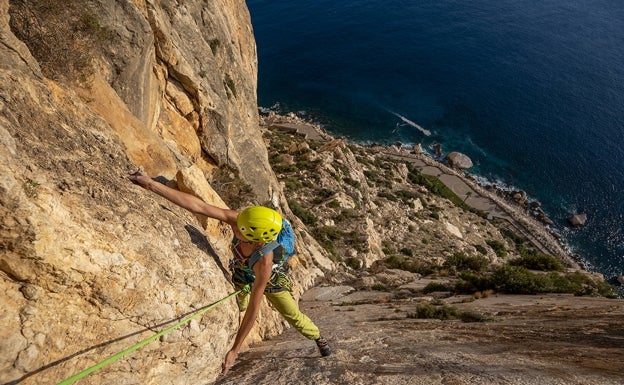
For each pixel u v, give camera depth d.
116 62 9.88
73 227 3.70
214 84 19.39
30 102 4.52
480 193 73.81
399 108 95.56
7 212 3.21
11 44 4.75
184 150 17.17
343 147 61.03
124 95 10.39
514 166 82.56
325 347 5.61
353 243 35.66
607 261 66.31
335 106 95.19
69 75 7.05
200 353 4.88
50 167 4.12
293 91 100.44
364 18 132.25
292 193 43.94
